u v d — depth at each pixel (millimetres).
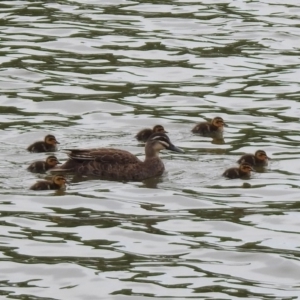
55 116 22750
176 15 30828
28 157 20078
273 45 28141
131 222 16891
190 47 27922
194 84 25047
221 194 18234
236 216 17188
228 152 20594
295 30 29406
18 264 15398
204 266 15391
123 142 21203
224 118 22703
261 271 15266
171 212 17375
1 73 25656
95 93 24312
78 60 26812
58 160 19938
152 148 19422
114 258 15609
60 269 15250
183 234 16469
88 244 16078
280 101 23781
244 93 24375
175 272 15211
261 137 21438
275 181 18875
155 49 27703
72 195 18078
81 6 31766
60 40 28359
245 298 14461
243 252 15852
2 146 20656
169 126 22203
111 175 19125
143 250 15898
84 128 21984
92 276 15055
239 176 19062
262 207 17594
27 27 29484
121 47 27859
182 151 19469
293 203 17797
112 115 22891
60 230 16562
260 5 32000
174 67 26297
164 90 24609
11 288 14734
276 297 14500
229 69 26156
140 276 15055
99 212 17328
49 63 26516
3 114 22797
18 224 16766
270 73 25844
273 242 16203
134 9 31500
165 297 14484
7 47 27703
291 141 21156
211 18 30562
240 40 28547
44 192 18188
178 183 18859
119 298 14453
